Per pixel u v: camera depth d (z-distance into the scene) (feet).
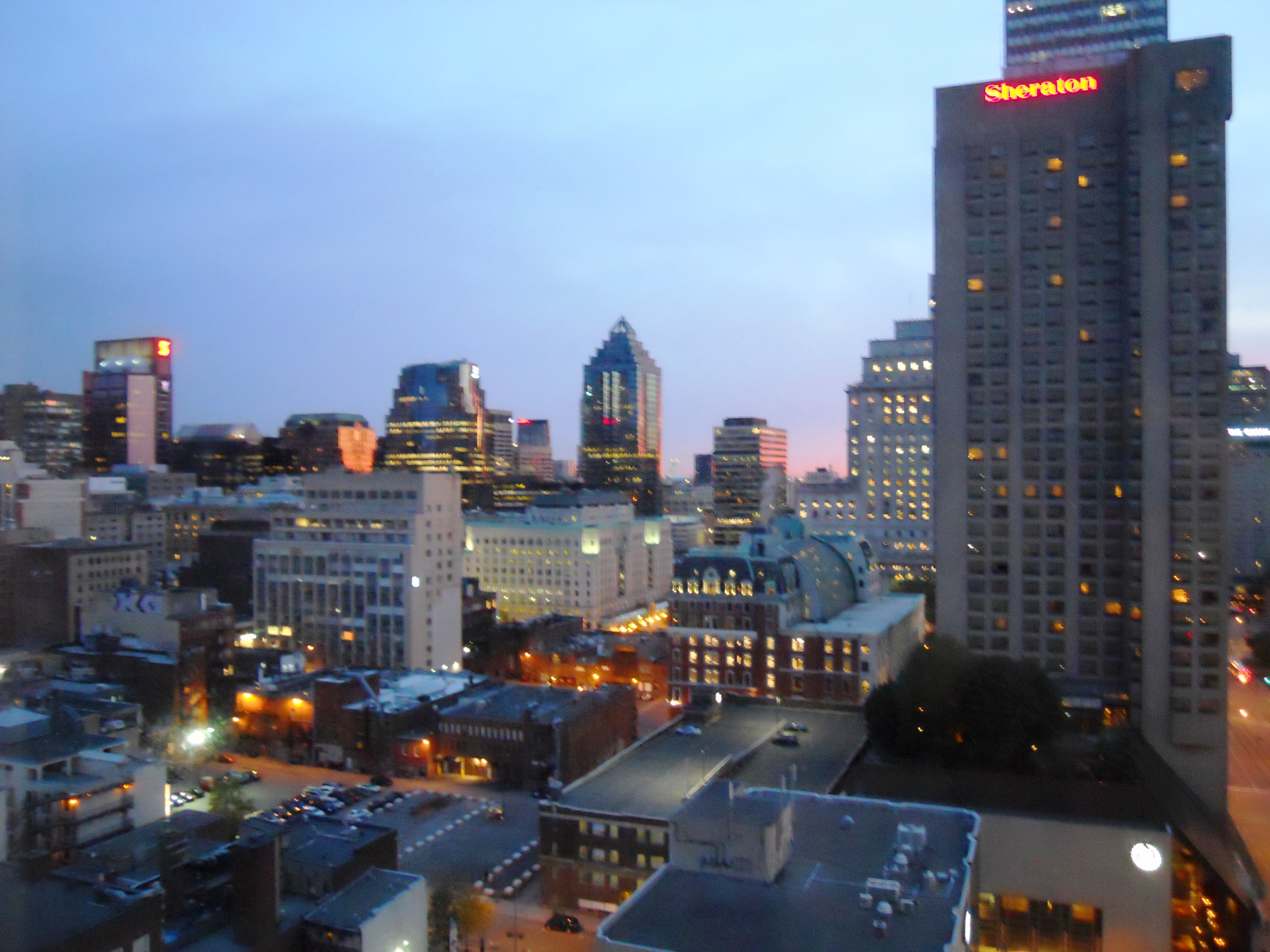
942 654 438.81
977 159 530.27
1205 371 466.29
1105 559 507.71
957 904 209.67
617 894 379.76
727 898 212.43
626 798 401.90
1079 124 515.09
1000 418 524.93
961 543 530.68
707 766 444.55
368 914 284.82
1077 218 515.50
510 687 635.25
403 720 571.69
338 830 347.77
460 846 444.96
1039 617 517.96
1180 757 468.34
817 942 191.83
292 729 589.73
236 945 265.75
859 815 264.93
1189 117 469.98
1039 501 518.78
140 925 228.22
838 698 644.69
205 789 512.22
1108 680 505.66
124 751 404.16
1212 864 342.03
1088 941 298.56
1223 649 462.60
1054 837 303.68
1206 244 467.11
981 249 529.04
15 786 357.41
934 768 387.75
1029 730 401.49
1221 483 463.83
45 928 209.87
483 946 333.62
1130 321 492.95
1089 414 511.81
